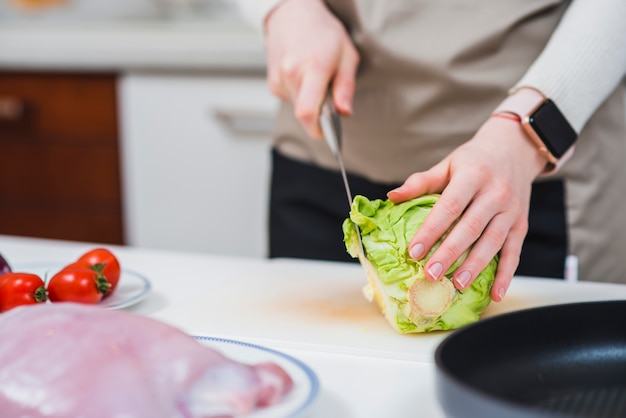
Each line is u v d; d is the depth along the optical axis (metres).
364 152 1.13
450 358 0.49
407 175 1.12
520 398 0.51
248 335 0.70
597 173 1.06
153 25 2.17
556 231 1.06
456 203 0.67
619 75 0.84
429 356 0.63
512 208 0.71
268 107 1.66
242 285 0.86
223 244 1.78
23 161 1.88
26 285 0.70
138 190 1.81
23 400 0.44
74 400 0.43
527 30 1.02
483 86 1.03
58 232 1.90
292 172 1.19
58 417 0.43
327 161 1.16
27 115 1.85
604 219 1.08
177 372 0.44
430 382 0.58
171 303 0.81
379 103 1.09
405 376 0.59
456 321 0.70
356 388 0.57
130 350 0.46
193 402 0.44
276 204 1.22
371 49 1.07
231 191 1.74
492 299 0.72
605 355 0.56
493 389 0.52
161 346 0.46
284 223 1.20
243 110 1.66
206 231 1.78
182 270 0.94
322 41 0.96
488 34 1.02
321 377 0.59
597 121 1.04
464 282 0.67
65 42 1.76
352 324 0.72
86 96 1.80
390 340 0.68
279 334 0.70
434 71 1.04
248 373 0.46
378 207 0.72
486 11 1.03
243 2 1.10
